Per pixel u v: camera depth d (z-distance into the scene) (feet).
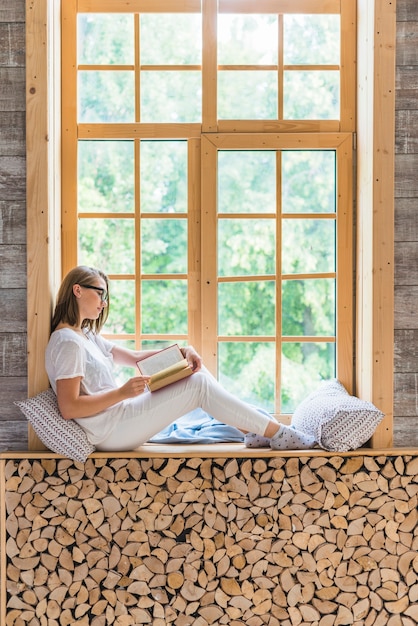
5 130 8.65
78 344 8.23
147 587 8.34
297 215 9.72
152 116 9.69
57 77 9.27
